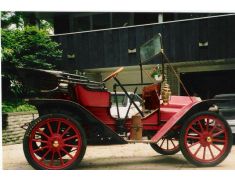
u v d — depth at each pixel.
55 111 4.91
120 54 12.54
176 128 5.35
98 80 14.26
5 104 10.12
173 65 12.67
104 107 5.15
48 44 11.40
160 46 5.08
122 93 8.71
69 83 4.98
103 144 4.90
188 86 13.39
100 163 5.62
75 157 4.73
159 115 5.32
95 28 14.21
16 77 10.35
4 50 9.98
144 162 5.64
